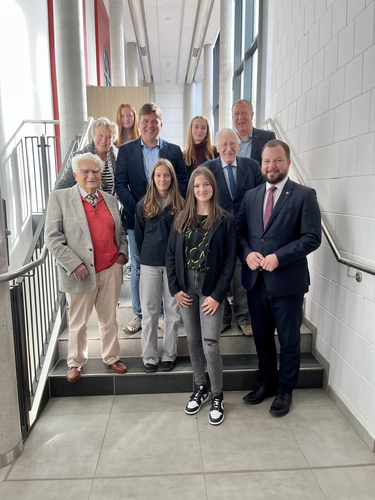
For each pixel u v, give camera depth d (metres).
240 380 2.48
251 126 2.85
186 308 2.14
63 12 3.64
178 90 14.34
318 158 2.59
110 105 5.59
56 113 5.23
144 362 2.45
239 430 2.08
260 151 2.82
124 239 2.44
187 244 2.07
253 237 2.19
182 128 14.52
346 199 2.21
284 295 2.09
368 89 1.96
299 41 2.89
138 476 1.75
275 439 2.00
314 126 2.64
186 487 1.68
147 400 2.38
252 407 2.30
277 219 2.09
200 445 1.96
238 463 1.83
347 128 2.18
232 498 1.62
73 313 2.32
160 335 2.71
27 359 2.13
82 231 2.21
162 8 7.84
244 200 2.29
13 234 3.91
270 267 2.01
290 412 2.25
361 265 1.96
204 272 2.06
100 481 1.72
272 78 3.58
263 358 2.32
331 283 2.44
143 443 1.98
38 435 2.05
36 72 4.57
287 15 3.15
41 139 4.02
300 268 2.12
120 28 7.16
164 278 2.36
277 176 2.06
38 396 2.26
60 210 2.21
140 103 5.59
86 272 2.19
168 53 10.93
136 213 2.36
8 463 1.83
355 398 2.11
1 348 1.79
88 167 2.18
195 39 9.05
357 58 2.06
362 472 1.78
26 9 4.28
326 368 2.48
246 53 6.27
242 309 2.74
